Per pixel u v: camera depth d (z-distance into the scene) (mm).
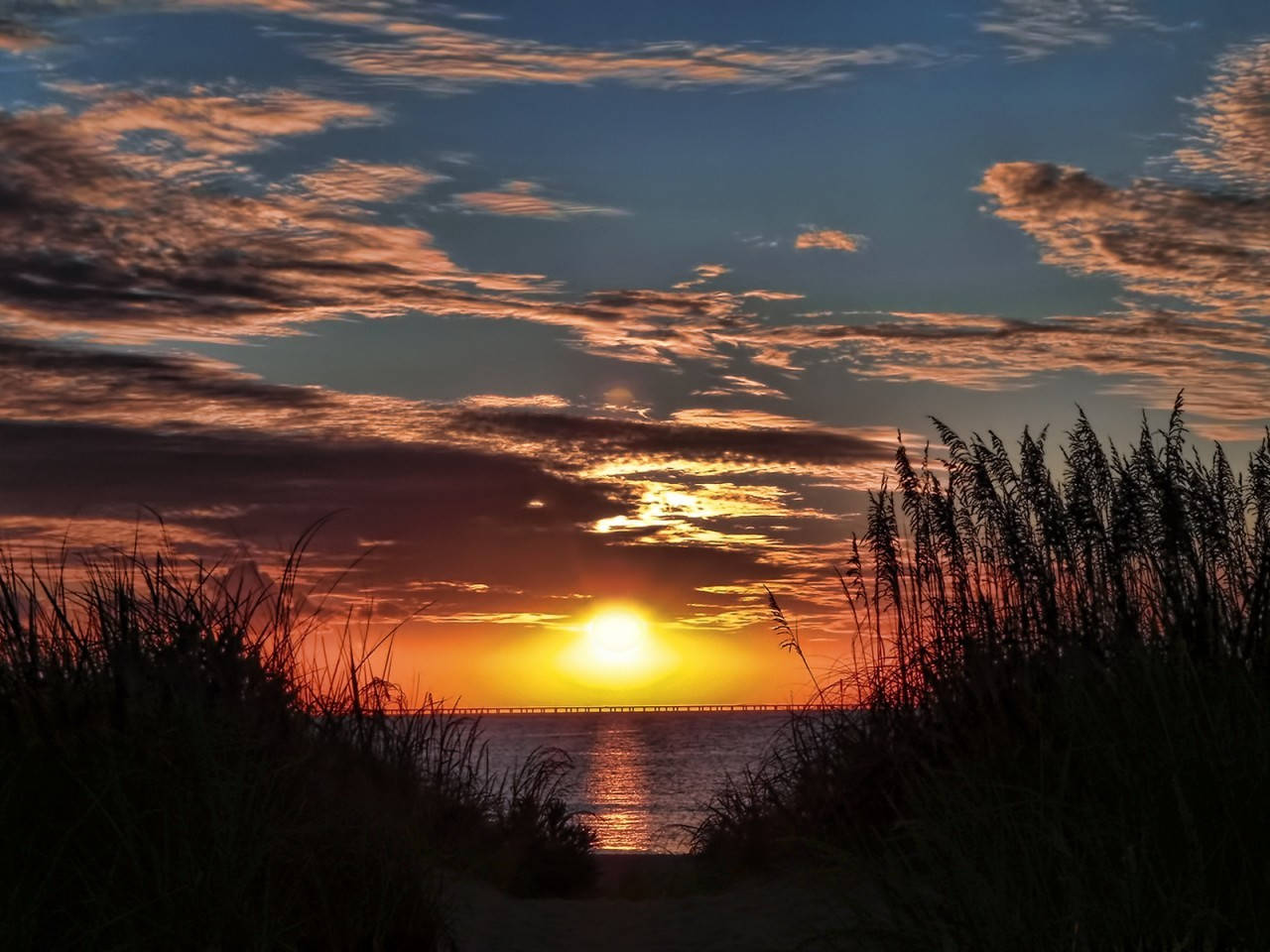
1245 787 4477
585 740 105250
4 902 4434
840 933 5031
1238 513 8305
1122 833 4453
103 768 5051
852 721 9414
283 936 4969
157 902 4617
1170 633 6055
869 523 10523
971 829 4938
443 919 5996
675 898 8820
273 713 6402
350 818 5945
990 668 7699
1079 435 9359
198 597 6719
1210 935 3979
